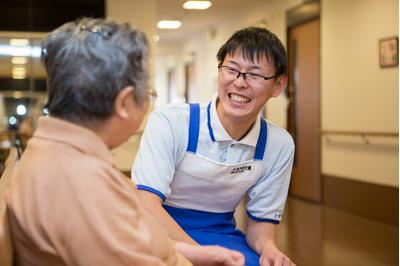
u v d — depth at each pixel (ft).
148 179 5.23
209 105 5.49
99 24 3.28
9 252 3.03
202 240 5.59
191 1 27.68
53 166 3.08
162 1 27.73
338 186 20.80
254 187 5.87
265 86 5.15
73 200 3.00
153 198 5.17
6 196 3.32
